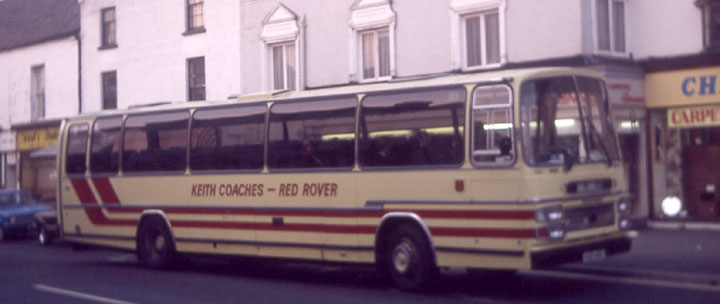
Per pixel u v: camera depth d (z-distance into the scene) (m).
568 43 18.52
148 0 29.39
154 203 15.36
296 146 13.18
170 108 15.23
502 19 19.56
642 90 18.98
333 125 12.70
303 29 24.23
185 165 14.87
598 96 11.87
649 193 19.33
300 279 14.04
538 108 10.91
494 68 19.78
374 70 22.70
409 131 11.74
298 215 13.06
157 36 29.09
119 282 13.95
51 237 22.75
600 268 13.38
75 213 16.83
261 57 25.53
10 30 37.22
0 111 37.28
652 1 18.80
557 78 11.25
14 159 36.78
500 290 12.06
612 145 11.92
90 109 32.03
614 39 18.98
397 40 21.84
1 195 25.36
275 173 13.43
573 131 11.31
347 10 23.05
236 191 14.00
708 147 19.16
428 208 11.45
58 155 17.22
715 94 17.89
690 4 18.23
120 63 30.66
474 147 11.02
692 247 15.74
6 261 18.03
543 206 10.56
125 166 15.93
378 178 12.02
